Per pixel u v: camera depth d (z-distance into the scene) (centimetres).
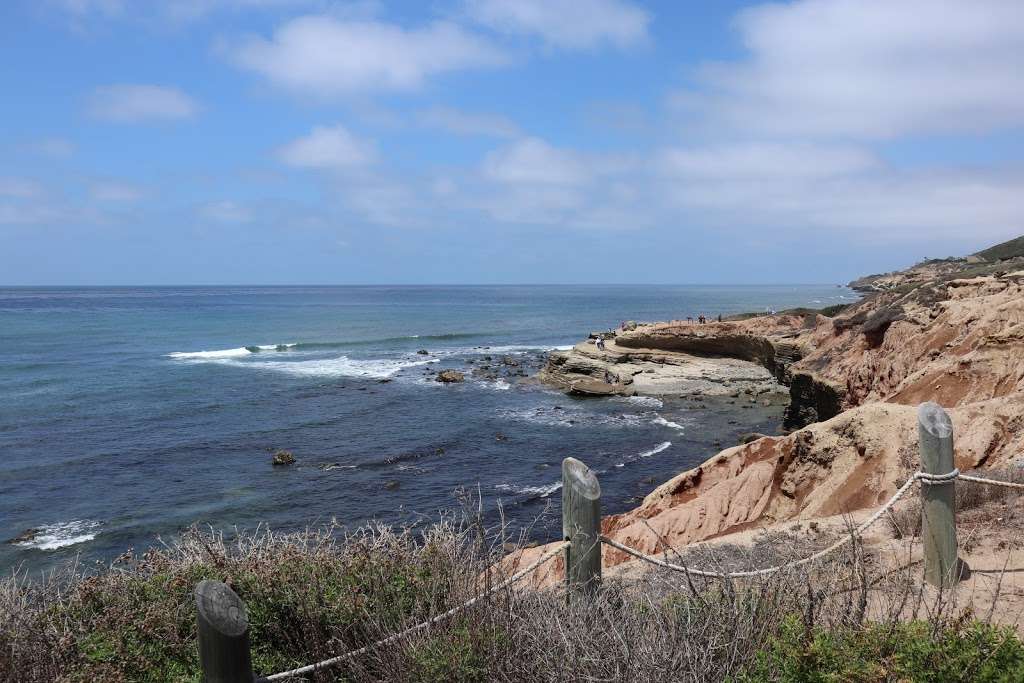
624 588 504
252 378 4634
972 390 1582
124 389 4162
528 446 2838
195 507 2075
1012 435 1119
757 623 395
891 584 490
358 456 2650
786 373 4153
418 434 3020
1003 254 8488
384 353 6278
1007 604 516
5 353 5969
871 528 801
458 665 381
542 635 398
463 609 418
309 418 3350
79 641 441
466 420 3331
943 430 564
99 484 2312
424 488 2239
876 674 329
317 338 7581
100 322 9356
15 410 3525
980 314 2075
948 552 560
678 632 393
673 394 4056
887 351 2533
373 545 512
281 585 462
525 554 641
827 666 339
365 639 429
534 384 4431
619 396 4034
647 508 1379
